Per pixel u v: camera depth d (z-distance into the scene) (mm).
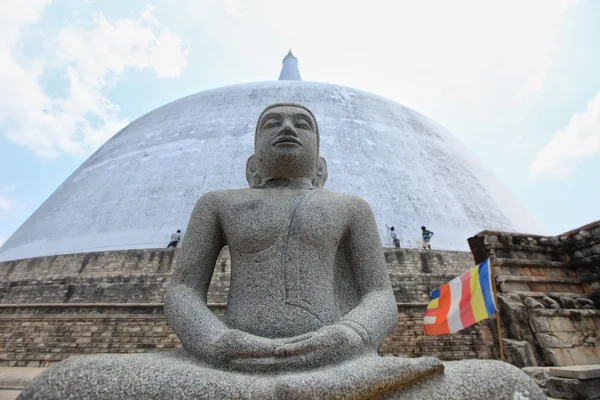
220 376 2012
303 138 3713
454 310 8211
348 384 1925
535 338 8867
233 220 3209
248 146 21156
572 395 5656
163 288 12609
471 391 2137
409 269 13391
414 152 23062
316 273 2947
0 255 20000
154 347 11203
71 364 2002
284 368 2168
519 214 23125
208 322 2607
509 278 10000
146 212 17938
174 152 21500
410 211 18484
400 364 2121
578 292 10523
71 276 13391
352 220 3357
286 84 28109
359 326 2518
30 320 12102
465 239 17969
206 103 26484
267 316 2752
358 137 22688
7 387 8562
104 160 23500
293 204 3258
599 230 10398
